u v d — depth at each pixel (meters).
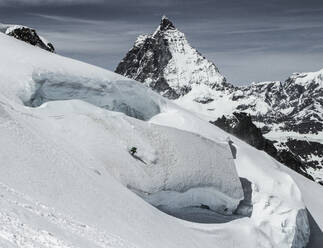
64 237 19.14
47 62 57.59
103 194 34.56
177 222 43.84
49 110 49.12
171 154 49.62
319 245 58.38
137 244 28.14
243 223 51.38
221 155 54.53
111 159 45.28
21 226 17.19
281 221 53.84
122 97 61.28
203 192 49.94
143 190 44.75
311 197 71.12
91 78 57.91
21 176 28.53
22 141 34.28
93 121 48.66
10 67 54.09
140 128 50.66
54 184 30.48
